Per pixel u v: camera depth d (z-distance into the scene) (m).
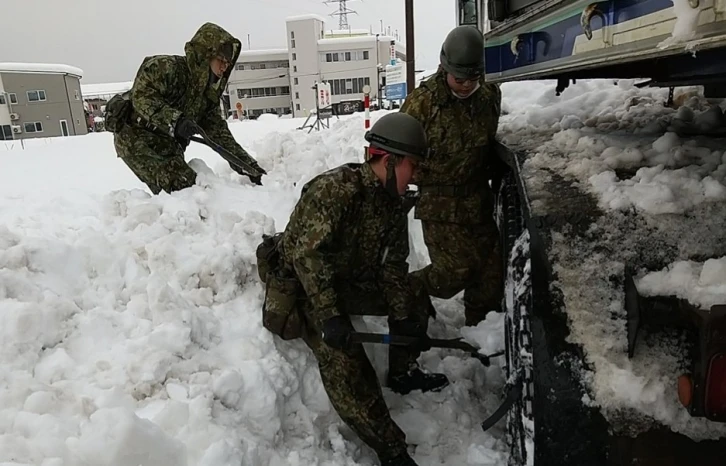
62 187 5.94
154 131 3.58
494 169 2.85
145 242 2.75
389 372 2.64
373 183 2.07
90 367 2.05
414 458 2.27
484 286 2.99
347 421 2.13
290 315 2.25
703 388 1.14
